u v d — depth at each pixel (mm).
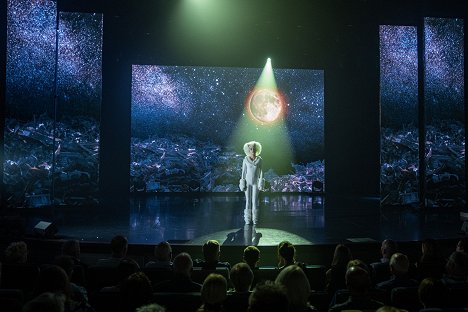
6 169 13305
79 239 9445
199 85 18844
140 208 14570
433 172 14906
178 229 10727
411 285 4594
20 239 9461
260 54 18109
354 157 19172
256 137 19109
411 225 11578
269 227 11047
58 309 2404
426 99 15016
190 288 4379
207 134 18969
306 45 17734
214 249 5605
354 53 17875
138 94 18469
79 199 14445
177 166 18781
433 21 15055
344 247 5309
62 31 14258
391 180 15172
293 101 19109
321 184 19203
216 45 17797
